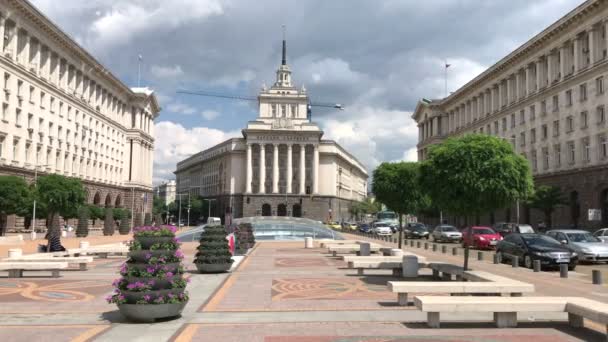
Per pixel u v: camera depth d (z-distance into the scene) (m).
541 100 62.34
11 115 54.28
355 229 88.12
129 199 97.25
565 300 10.76
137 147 100.38
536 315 11.97
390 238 51.38
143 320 10.88
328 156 140.12
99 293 15.41
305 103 142.38
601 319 9.38
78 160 73.69
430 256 30.91
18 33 56.50
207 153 168.38
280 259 28.30
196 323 10.84
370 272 21.41
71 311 12.30
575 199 55.62
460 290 12.82
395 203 31.28
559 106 58.25
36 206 48.28
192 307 12.77
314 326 10.59
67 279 19.02
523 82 68.69
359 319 11.35
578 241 27.67
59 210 41.06
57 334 9.80
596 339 9.70
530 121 65.25
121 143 96.25
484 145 17.14
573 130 55.34
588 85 52.53
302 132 131.75
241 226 42.38
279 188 134.38
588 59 53.34
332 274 20.52
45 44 62.53
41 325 10.66
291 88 143.50
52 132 64.75
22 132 56.81
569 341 9.52
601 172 49.84
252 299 14.07
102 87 84.94
